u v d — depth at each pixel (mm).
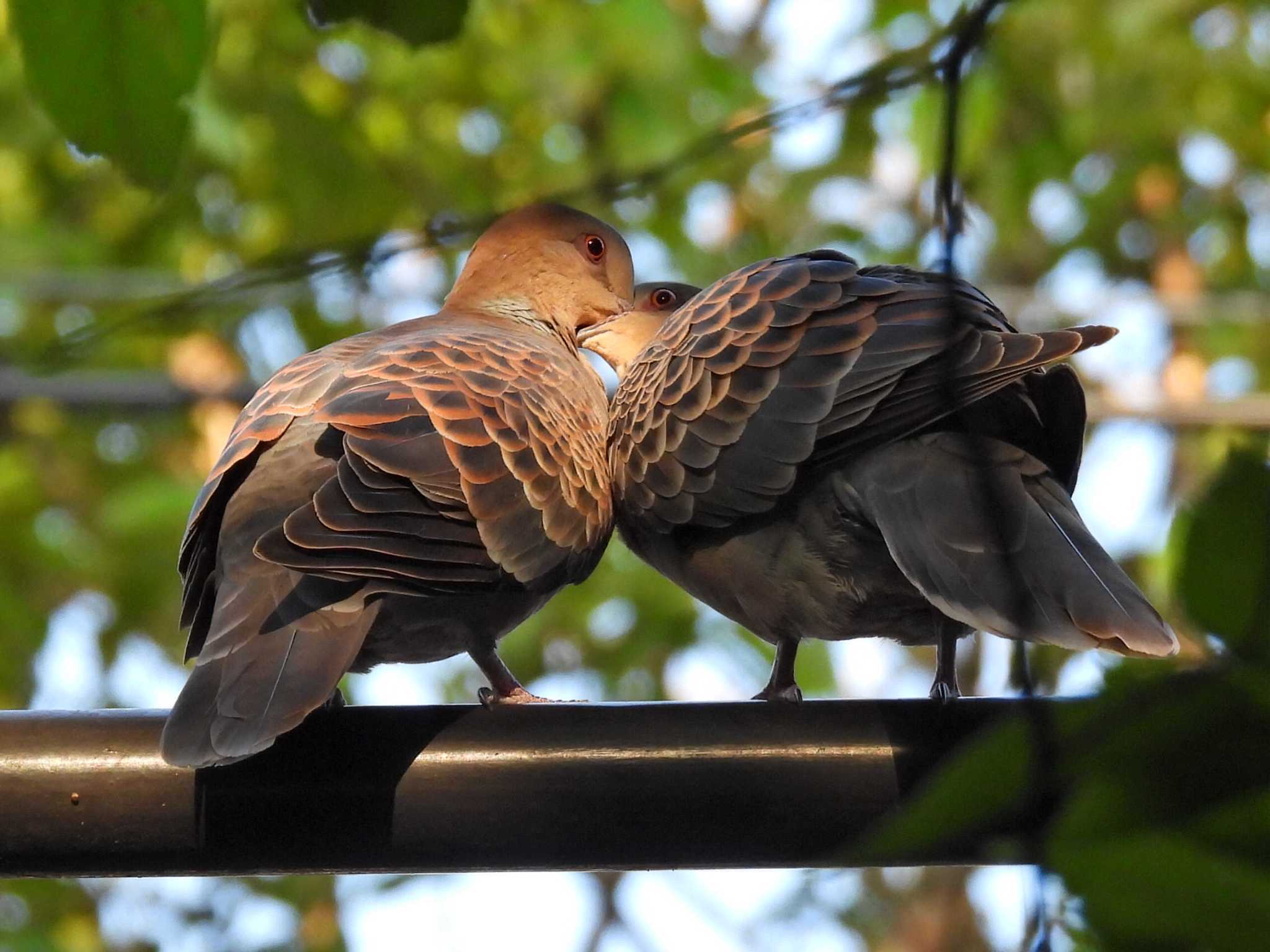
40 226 17984
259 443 7418
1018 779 3143
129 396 15914
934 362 7340
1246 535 3109
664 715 6348
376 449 7137
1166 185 20938
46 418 19391
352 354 8312
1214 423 14703
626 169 18125
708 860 6387
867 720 6309
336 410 7297
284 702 6152
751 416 7699
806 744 6277
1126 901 3176
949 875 19719
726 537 7914
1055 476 7336
